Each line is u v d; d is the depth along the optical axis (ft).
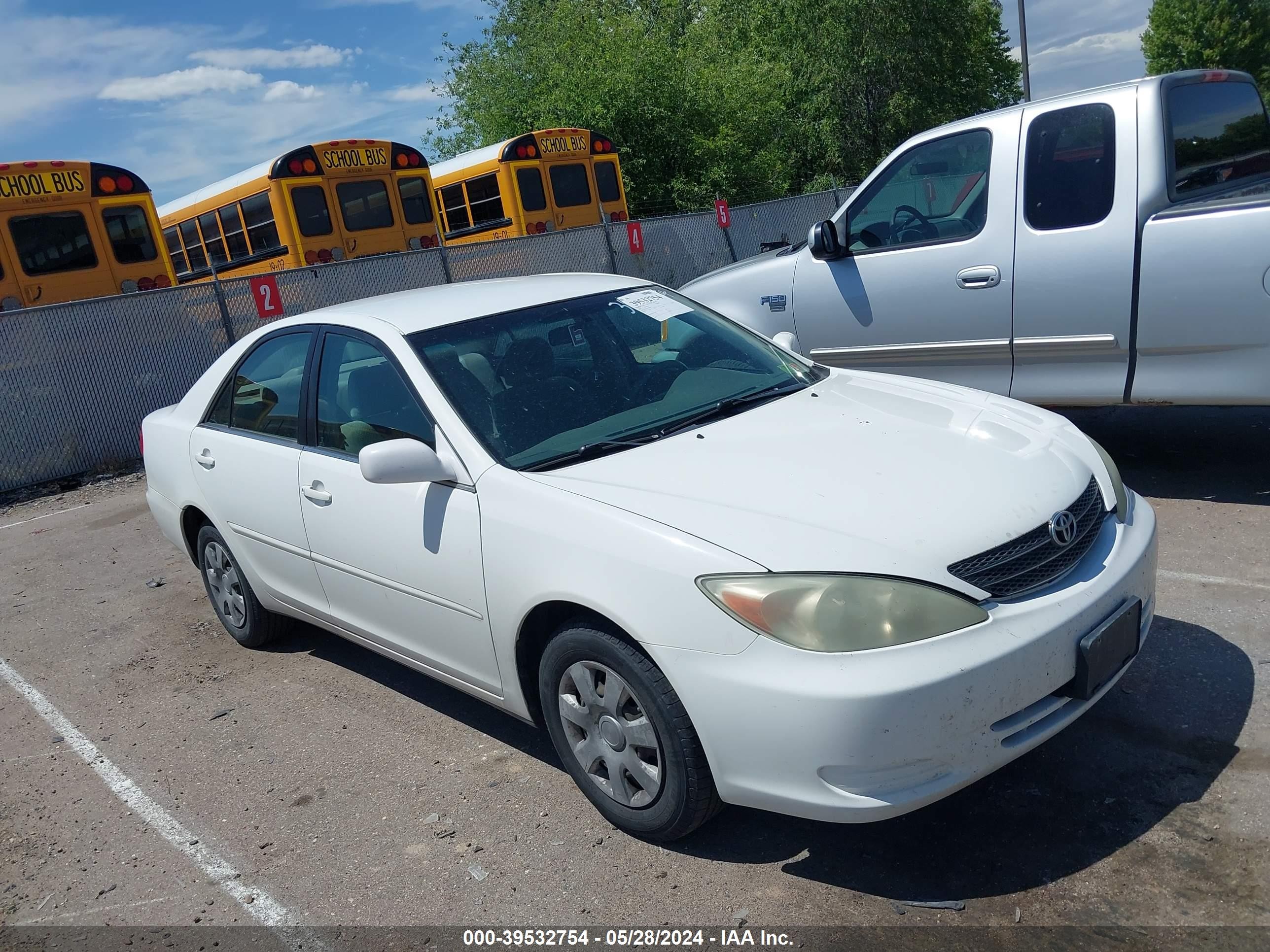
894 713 8.19
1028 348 18.33
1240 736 10.59
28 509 30.58
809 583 8.55
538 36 82.43
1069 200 17.38
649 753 9.66
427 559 11.44
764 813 10.44
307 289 40.16
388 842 10.84
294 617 15.23
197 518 16.65
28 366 32.99
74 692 16.02
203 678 15.88
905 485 9.77
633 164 75.10
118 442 35.04
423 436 11.71
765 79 85.15
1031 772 10.50
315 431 13.41
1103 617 9.34
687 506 9.60
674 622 8.94
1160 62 158.20
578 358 12.59
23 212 40.63
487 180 57.52
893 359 20.26
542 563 10.02
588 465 10.77
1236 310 15.97
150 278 44.42
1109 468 11.10
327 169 50.29
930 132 19.27
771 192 81.51
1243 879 8.62
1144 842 9.25
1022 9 72.64
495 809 11.18
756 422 11.55
